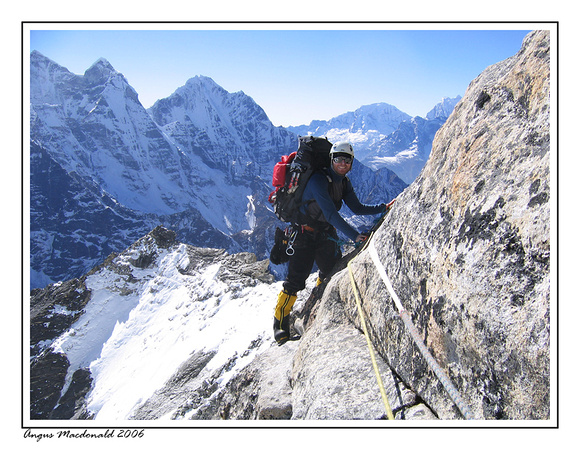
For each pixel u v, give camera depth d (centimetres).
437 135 343
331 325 439
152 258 3750
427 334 274
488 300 214
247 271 2878
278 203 505
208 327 2270
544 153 206
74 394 2702
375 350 361
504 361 203
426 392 273
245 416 525
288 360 513
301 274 519
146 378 2225
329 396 336
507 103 254
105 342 3139
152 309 3216
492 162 242
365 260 418
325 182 464
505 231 213
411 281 303
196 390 1338
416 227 309
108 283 3653
